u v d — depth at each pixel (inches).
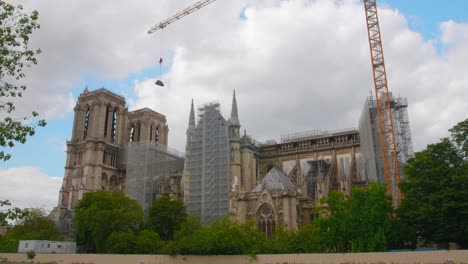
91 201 4630.9
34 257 3602.4
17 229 5187.0
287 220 3954.2
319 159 5447.8
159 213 4633.4
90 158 6678.2
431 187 2605.8
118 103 7470.5
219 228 3272.6
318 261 2380.7
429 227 2561.5
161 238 4539.9
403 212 2714.1
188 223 4042.8
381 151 4542.3
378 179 4414.4
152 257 2992.1
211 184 4987.7
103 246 4045.3
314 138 5713.6
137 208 4690.0
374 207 2613.2
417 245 3193.9
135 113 7839.6
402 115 4778.5
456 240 2507.4
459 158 2709.2
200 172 5162.4
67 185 6801.2
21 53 1252.5
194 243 2888.8
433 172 2596.0
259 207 4170.8
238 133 5251.0
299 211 4242.1
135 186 6038.4
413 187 2694.4
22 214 1114.7
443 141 2775.6
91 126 6988.2
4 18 1254.3
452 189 2440.9
